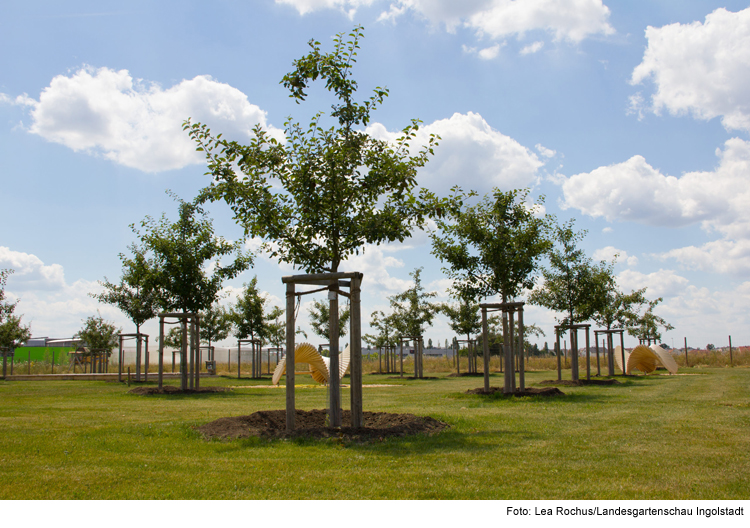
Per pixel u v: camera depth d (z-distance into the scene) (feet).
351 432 25.57
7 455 21.29
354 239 29.22
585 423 31.27
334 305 27.07
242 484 16.72
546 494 15.61
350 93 29.58
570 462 20.04
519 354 51.01
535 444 23.93
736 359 134.72
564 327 69.51
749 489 16.33
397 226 28.43
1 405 43.91
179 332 119.75
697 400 46.03
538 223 51.72
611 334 99.76
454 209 30.37
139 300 81.05
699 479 17.46
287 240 30.17
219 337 121.80
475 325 112.27
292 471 18.54
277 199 29.81
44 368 129.49
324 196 28.68
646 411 37.81
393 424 29.91
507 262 49.80
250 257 61.87
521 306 51.08
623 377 91.50
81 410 40.04
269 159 29.43
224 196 29.30
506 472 18.35
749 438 25.67
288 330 26.86
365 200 29.55
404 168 28.53
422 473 18.20
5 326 100.94
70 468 18.97
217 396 55.16
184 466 19.33
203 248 58.85
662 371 112.68
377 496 15.39
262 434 26.02
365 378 105.70
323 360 54.65
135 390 57.77
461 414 36.47
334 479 17.37
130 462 20.06
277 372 58.54
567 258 69.21
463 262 51.13
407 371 141.69
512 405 43.19
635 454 21.61
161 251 58.23
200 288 59.77
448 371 141.08
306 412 33.55
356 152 28.71
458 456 21.13
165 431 27.66
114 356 153.17
